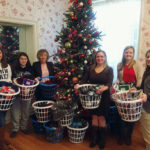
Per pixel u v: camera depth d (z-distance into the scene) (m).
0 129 1.98
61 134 2.20
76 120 2.25
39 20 3.08
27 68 2.42
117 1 2.95
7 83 1.88
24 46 3.09
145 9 2.69
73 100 2.32
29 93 2.00
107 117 2.26
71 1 2.58
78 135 2.11
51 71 2.61
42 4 3.10
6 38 2.74
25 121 2.41
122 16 2.95
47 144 2.15
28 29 3.04
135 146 2.10
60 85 2.57
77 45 2.45
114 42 3.10
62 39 2.60
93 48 2.42
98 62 2.08
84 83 2.19
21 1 2.73
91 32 2.46
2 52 2.09
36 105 2.30
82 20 2.48
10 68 2.17
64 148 2.06
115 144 2.15
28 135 2.38
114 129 2.41
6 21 2.55
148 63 1.67
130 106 1.54
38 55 2.56
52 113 2.01
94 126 2.03
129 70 2.19
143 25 2.75
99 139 2.12
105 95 2.08
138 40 2.83
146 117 1.58
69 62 2.39
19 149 2.04
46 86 2.20
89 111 2.19
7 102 1.73
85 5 2.46
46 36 3.27
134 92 1.65
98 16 3.20
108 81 2.02
